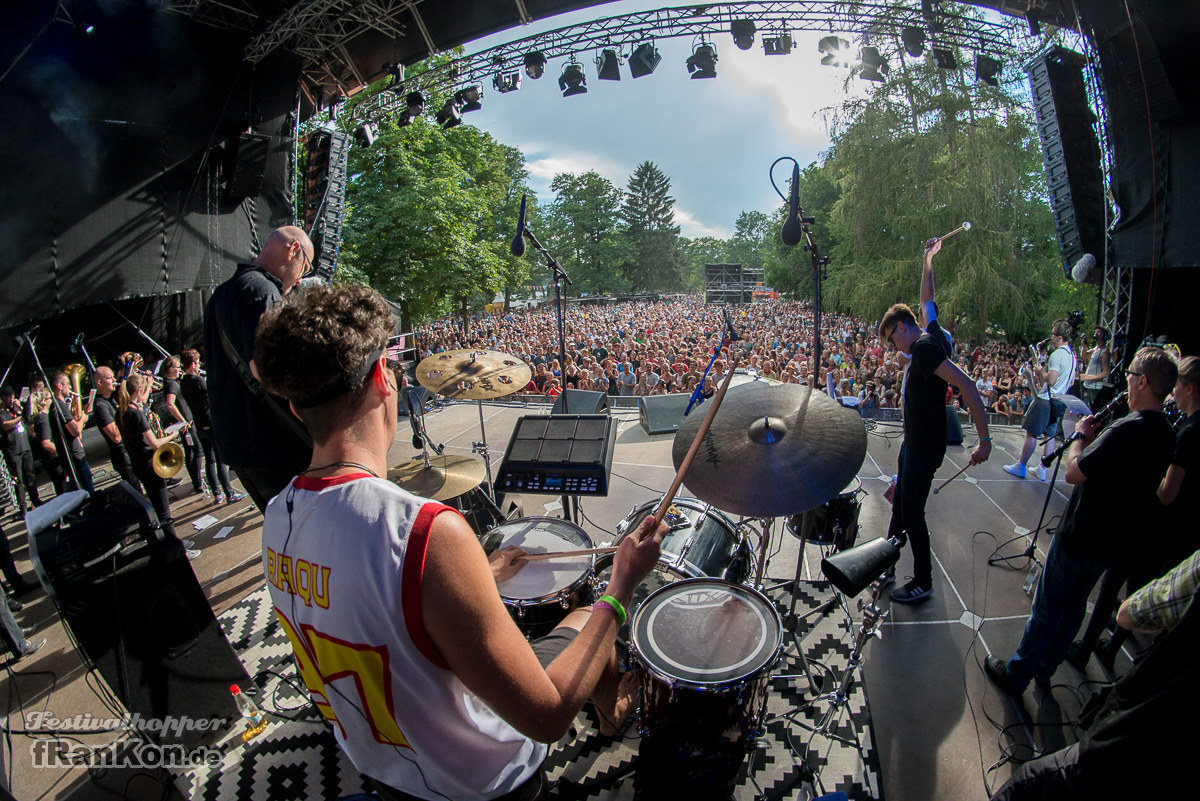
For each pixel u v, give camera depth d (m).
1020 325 19.28
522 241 4.86
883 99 19.33
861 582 2.26
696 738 1.92
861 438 2.51
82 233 5.80
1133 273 6.59
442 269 20.50
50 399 5.84
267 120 7.51
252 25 6.97
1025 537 4.27
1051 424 5.32
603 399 6.71
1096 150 7.06
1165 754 1.41
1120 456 2.33
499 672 0.86
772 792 2.22
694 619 2.11
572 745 2.37
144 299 8.52
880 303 20.09
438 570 0.84
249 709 2.65
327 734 2.52
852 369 15.80
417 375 4.50
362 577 0.85
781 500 2.32
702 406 2.99
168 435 4.92
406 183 19.78
